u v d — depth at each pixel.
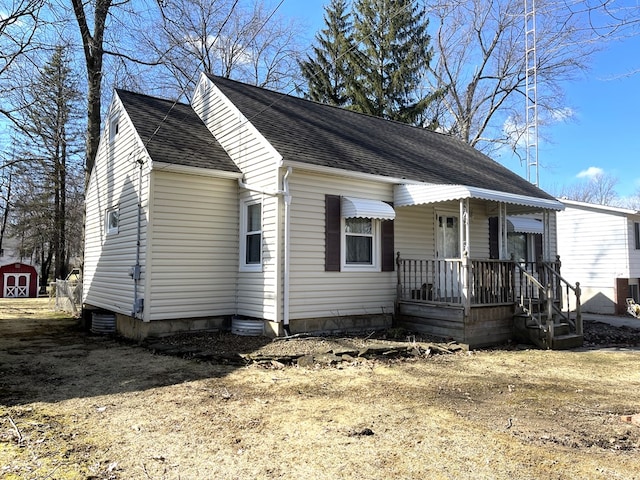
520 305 10.57
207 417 4.97
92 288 13.87
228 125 11.63
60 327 13.30
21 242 37.97
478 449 4.14
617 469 3.74
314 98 32.34
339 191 10.45
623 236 17.19
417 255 11.84
